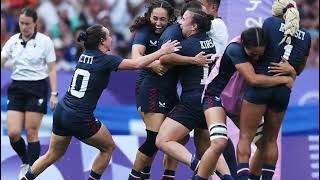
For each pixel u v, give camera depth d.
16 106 30.94
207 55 25.12
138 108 26.42
